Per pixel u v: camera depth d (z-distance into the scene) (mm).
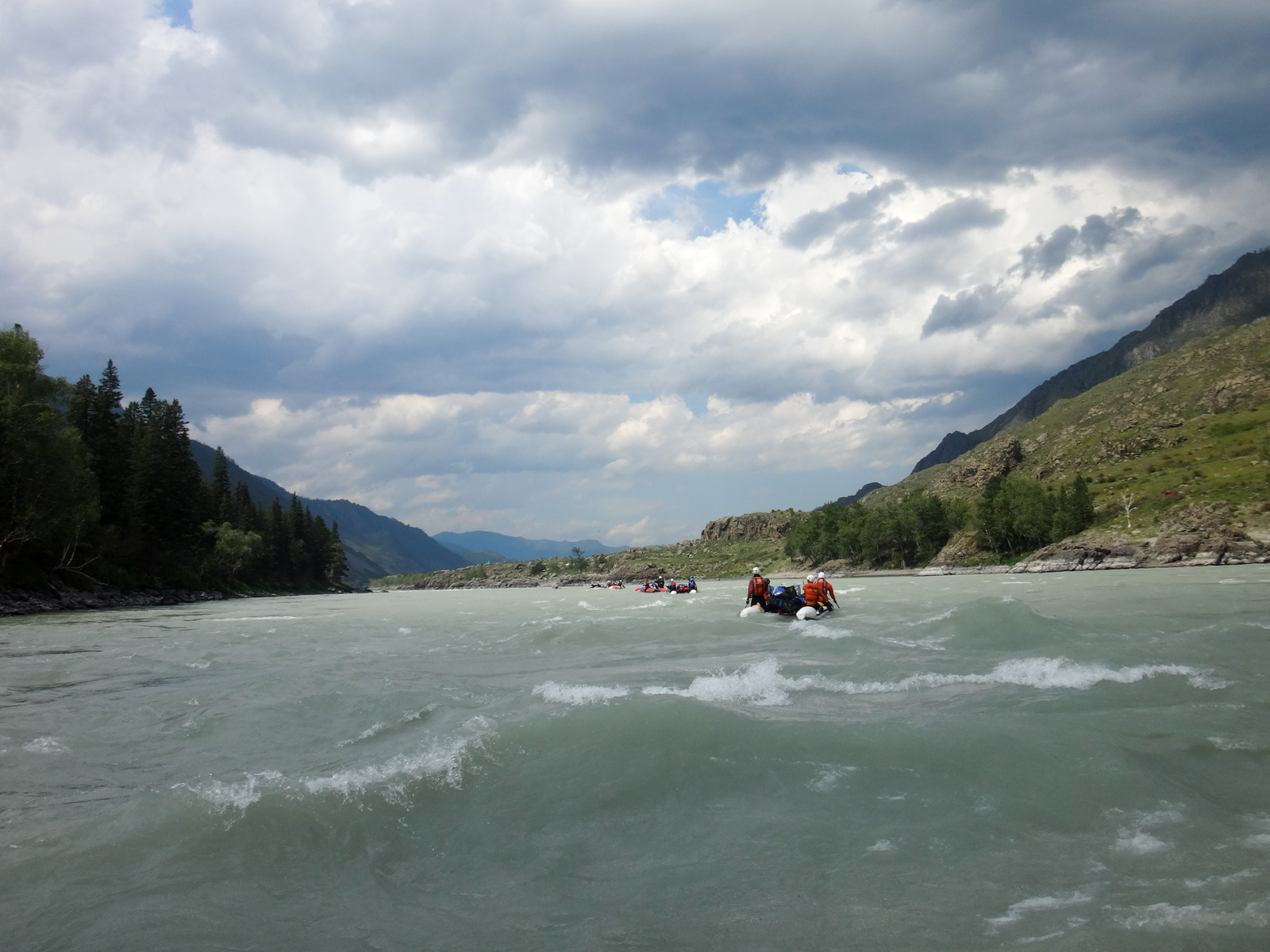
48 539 70625
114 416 97312
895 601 37219
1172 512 115062
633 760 8820
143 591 88625
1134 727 9484
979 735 9266
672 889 6000
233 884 6242
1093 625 19328
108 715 13570
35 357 69188
